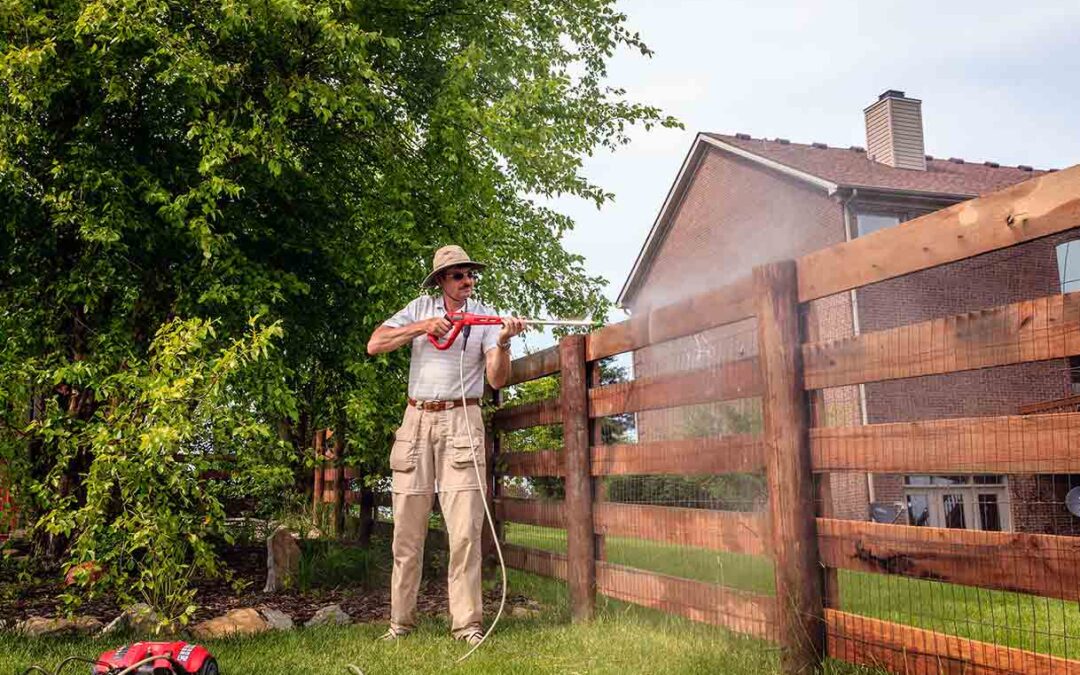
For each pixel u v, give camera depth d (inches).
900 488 518.3
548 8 328.2
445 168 269.0
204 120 232.2
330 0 219.0
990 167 738.2
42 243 227.8
